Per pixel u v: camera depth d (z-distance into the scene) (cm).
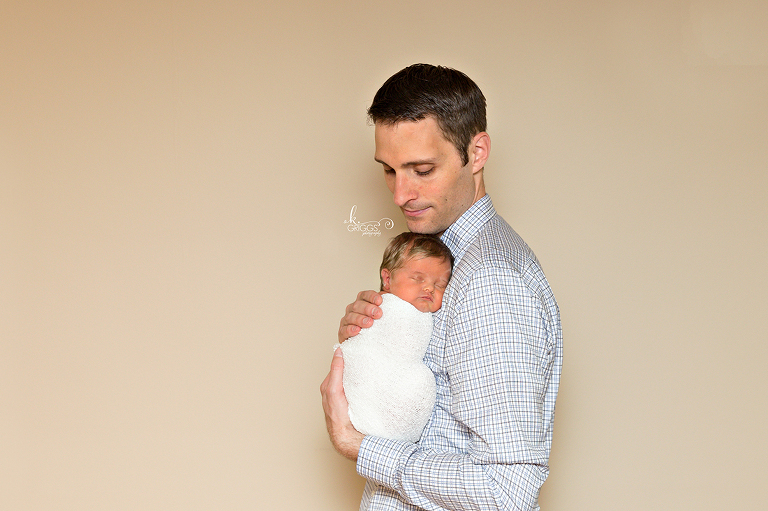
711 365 204
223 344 212
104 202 213
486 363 106
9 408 214
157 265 212
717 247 203
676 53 202
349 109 208
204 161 211
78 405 214
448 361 113
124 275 213
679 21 202
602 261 205
